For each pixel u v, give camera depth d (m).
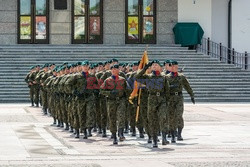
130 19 85.06
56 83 41.00
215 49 84.94
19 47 79.00
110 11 84.75
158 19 84.81
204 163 24.81
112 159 26.23
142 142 33.78
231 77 75.38
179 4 84.94
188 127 42.00
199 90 73.25
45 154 27.98
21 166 23.92
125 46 82.50
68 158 26.58
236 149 30.02
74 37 84.44
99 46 81.94
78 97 35.44
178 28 83.44
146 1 85.12
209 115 52.06
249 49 85.56
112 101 32.75
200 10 85.12
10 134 36.94
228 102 71.50
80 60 76.31
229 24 86.25
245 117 50.19
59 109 41.62
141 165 24.27
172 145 31.94
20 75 73.19
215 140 34.16
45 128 41.66
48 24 84.06
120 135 33.09
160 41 84.81
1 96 70.12
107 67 37.69
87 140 34.78
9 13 83.50
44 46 81.19
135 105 36.09
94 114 35.84
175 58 78.06
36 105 62.03
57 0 84.06
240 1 86.12
